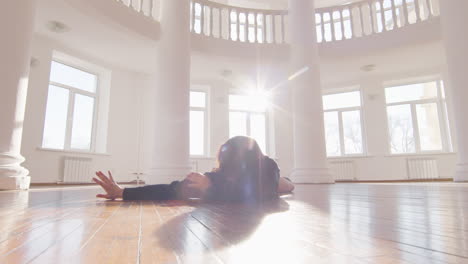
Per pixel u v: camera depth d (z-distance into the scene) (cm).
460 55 533
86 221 117
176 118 534
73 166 705
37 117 654
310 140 649
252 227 103
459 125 531
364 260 60
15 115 361
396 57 781
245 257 63
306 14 701
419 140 934
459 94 532
